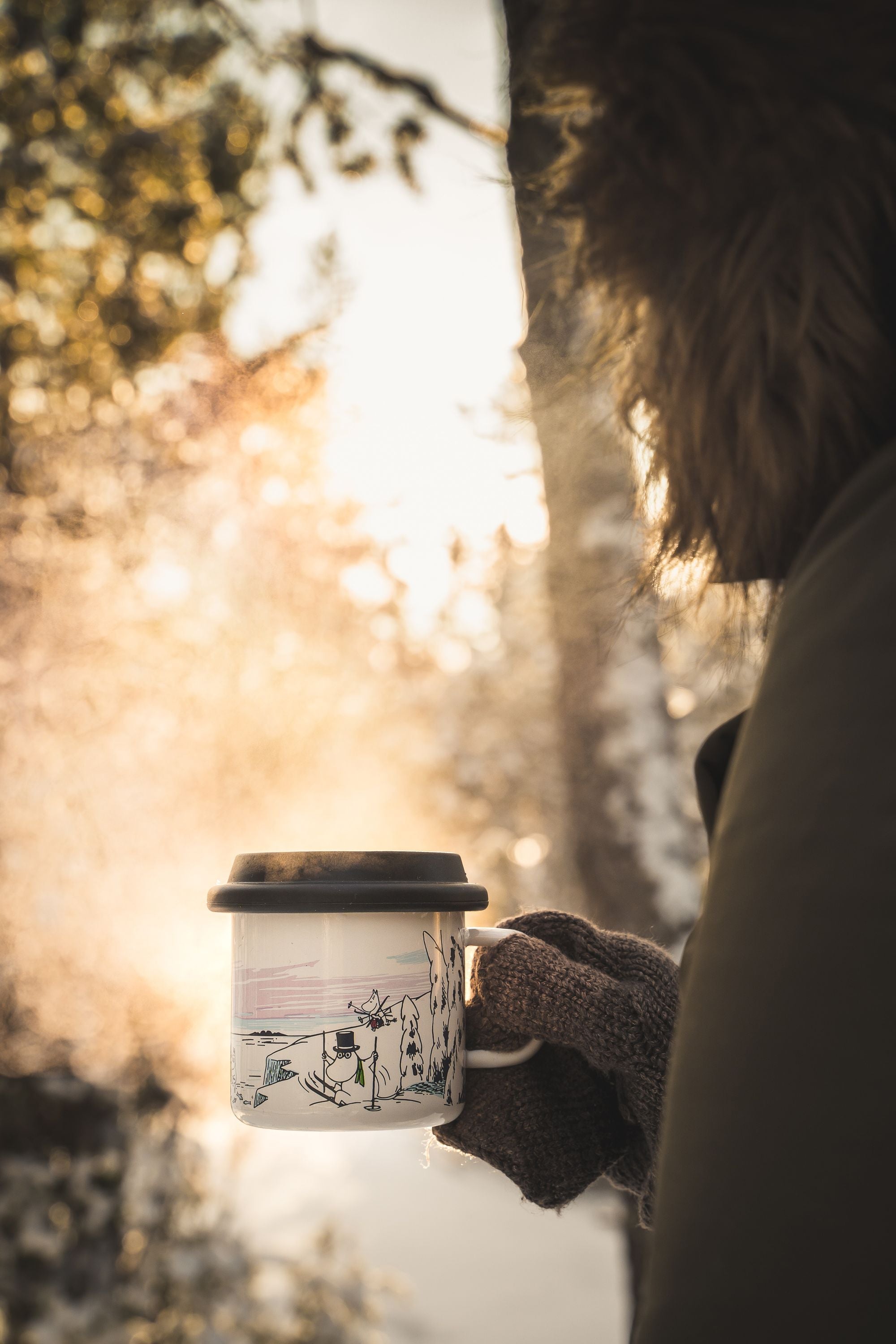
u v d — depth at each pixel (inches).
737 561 19.9
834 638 14.8
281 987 29.2
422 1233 244.8
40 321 157.3
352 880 28.9
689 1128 14.4
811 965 13.6
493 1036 32.4
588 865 116.0
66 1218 137.5
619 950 33.0
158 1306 138.5
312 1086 28.7
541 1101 31.9
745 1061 13.8
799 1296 12.8
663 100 17.9
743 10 17.4
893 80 17.0
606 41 18.5
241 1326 143.6
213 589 155.7
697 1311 13.4
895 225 17.3
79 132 151.3
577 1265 239.0
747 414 18.3
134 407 156.1
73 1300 136.8
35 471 152.6
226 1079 151.0
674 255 18.6
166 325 158.4
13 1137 139.1
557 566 101.2
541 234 39.3
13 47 145.4
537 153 41.0
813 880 13.9
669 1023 31.0
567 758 116.1
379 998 29.0
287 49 125.6
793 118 17.2
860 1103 12.9
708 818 21.4
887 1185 12.6
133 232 155.9
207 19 137.9
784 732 15.0
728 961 14.5
